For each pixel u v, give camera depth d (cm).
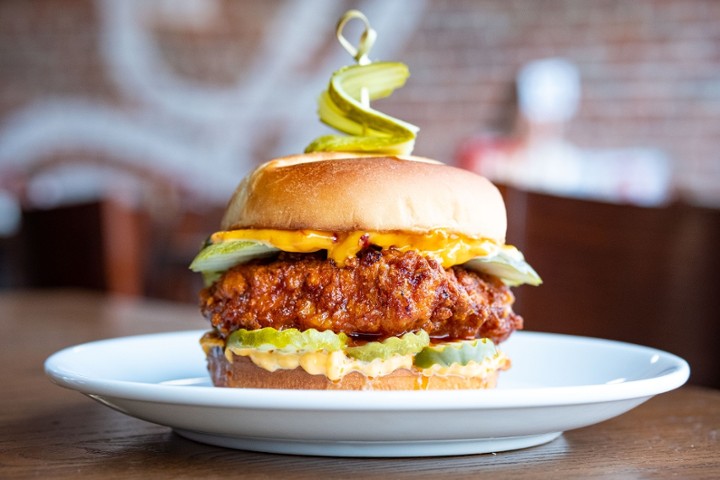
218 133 228
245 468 37
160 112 228
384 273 42
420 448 38
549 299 74
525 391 36
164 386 37
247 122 227
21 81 228
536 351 54
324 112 49
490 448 39
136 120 228
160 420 39
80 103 228
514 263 46
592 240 73
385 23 217
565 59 209
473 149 208
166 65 227
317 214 42
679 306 68
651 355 49
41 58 228
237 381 44
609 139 207
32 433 42
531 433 38
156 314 88
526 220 75
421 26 216
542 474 36
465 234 44
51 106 228
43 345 69
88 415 46
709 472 36
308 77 225
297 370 42
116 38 226
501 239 46
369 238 42
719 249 67
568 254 74
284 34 224
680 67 204
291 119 226
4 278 139
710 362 67
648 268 70
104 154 229
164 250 158
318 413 36
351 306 42
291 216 43
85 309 93
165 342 54
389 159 44
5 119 229
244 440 39
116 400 38
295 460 38
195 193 229
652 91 206
